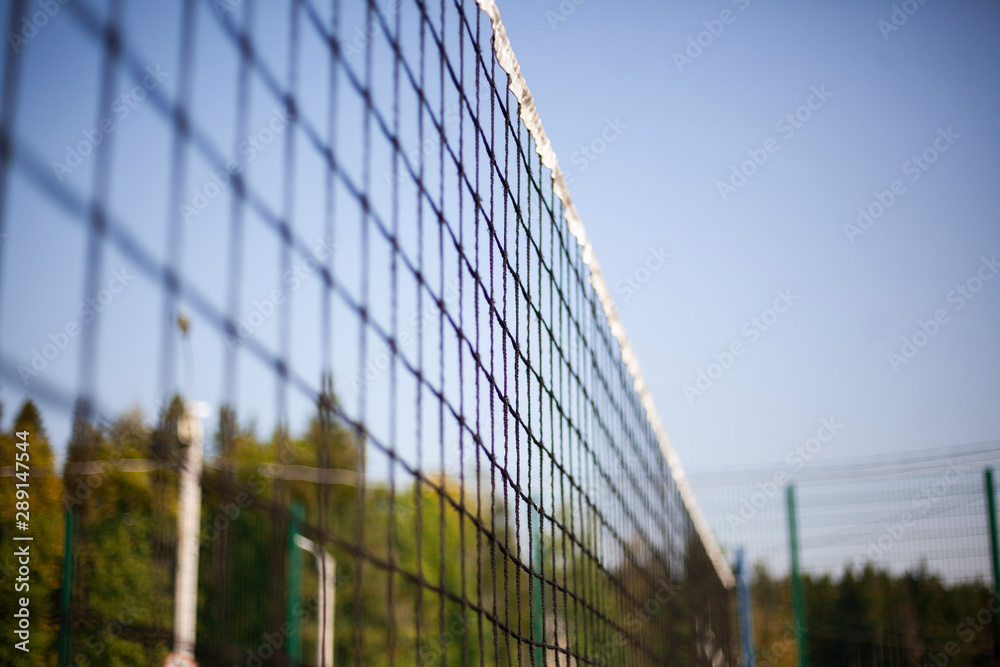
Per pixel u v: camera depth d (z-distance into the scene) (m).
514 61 3.34
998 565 13.58
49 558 10.47
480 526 2.60
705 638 10.81
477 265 2.73
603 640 4.80
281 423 1.43
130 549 10.26
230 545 16.19
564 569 3.76
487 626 22.58
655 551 7.03
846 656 14.84
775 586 16.61
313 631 21.02
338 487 23.50
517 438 3.10
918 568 14.16
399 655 22.36
